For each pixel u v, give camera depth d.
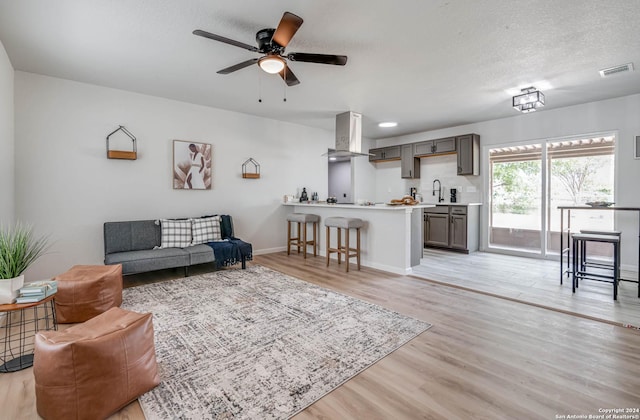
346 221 4.27
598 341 2.24
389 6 2.24
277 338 2.28
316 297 3.18
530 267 4.51
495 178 5.71
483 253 5.60
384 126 6.15
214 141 4.92
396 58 3.11
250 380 1.77
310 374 1.83
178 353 2.07
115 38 2.71
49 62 3.21
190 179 4.64
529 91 4.00
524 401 1.60
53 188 3.63
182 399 1.61
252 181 5.39
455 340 2.26
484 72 3.45
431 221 6.13
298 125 6.00
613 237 3.18
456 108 4.86
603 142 4.56
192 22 2.46
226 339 2.27
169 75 3.57
